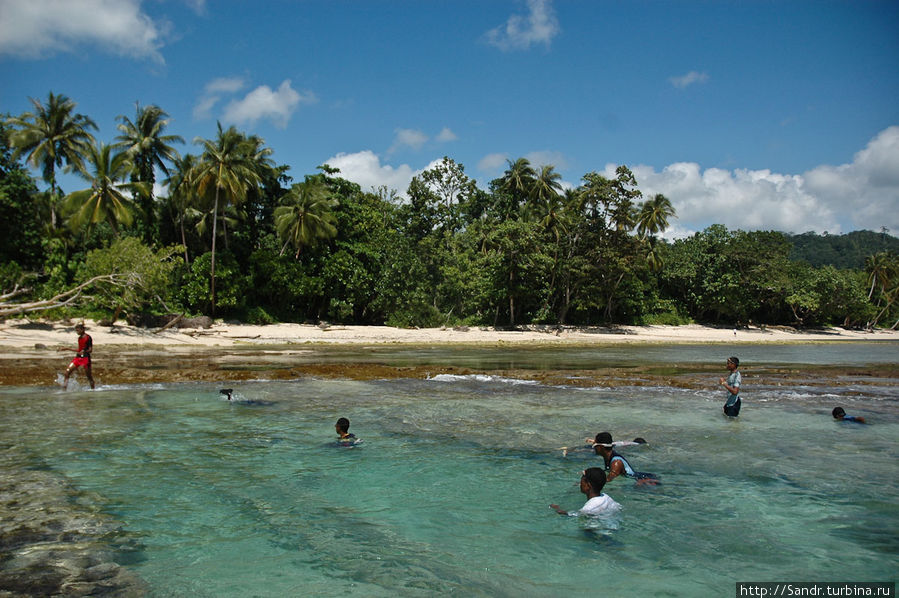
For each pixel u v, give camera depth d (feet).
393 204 203.10
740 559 19.60
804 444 36.14
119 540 20.61
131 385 57.36
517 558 19.58
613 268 173.58
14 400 48.37
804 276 219.82
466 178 216.95
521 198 209.46
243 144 134.72
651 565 19.04
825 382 67.72
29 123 129.18
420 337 142.31
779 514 23.93
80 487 26.32
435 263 172.76
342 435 35.55
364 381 64.03
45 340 99.14
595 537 21.44
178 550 19.85
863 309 236.84
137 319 118.62
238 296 137.80
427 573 18.28
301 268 146.51
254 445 34.60
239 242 154.40
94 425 39.14
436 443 35.78
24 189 124.36
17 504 23.94
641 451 34.19
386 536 21.42
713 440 37.06
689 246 214.48
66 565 18.45
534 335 158.92
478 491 26.81
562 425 41.42
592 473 24.35
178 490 26.18
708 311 223.10
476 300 168.55
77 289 104.73
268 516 23.26
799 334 211.61
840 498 26.05
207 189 130.31
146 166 137.28
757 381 67.92
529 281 170.19
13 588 16.75
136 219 139.74
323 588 17.16
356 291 153.69
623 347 143.33
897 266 249.96
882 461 32.24
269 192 167.32
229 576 17.90
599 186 170.60
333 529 22.00
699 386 62.08
